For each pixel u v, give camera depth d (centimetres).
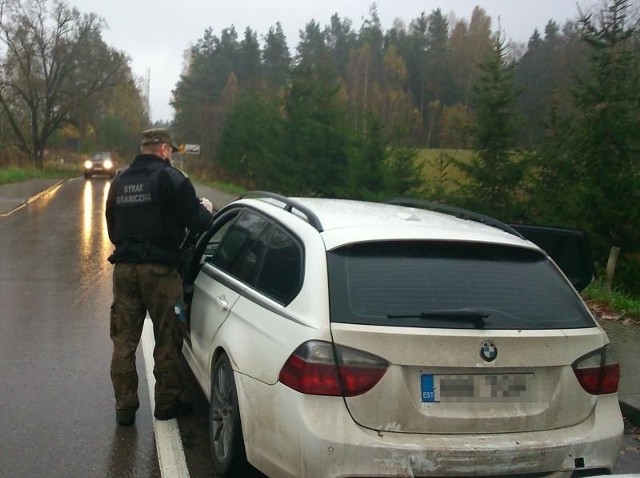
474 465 347
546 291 397
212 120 6275
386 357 348
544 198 1355
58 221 1927
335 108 2262
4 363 646
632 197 1253
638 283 1238
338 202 507
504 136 1448
